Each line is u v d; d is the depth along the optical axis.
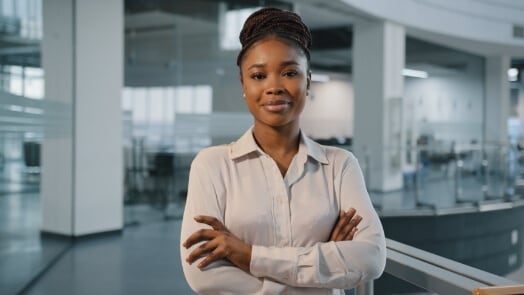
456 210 4.78
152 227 7.23
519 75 16.67
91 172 6.28
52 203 5.41
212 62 8.32
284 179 1.21
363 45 11.00
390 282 1.41
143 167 7.64
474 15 12.69
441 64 14.32
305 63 1.19
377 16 10.12
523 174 7.91
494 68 16.00
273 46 1.15
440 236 4.69
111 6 6.46
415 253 1.33
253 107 1.19
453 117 14.83
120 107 6.61
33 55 4.95
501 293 0.90
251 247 1.12
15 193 4.60
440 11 11.77
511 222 4.42
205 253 1.14
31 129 4.89
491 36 13.17
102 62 6.38
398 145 10.61
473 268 1.15
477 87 15.91
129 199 7.55
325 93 13.60
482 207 4.62
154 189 7.80
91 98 6.26
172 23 7.90
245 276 1.13
